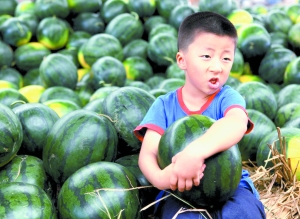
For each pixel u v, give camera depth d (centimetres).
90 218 223
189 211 221
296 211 278
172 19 575
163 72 557
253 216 219
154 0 597
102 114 301
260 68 529
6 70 545
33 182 258
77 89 502
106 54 520
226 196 216
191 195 214
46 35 562
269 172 310
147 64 541
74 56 557
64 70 483
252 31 516
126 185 235
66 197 232
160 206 243
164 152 216
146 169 227
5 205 214
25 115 290
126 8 599
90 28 587
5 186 227
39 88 499
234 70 510
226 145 204
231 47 227
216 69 222
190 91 244
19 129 261
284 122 401
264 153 324
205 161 207
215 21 225
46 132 290
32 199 221
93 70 487
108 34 560
